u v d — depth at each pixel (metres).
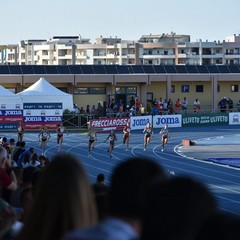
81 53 165.38
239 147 49.44
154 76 71.19
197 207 2.94
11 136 53.06
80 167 3.68
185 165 38.25
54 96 57.53
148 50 156.88
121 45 161.25
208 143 52.19
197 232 2.89
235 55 158.88
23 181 8.08
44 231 3.58
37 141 49.75
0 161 9.52
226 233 2.84
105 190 5.43
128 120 59.28
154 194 2.98
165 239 2.91
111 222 3.10
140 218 3.06
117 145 48.59
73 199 3.59
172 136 56.97
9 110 56.41
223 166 37.94
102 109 65.38
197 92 75.00
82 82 68.62
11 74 66.12
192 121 65.44
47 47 168.62
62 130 44.22
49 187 3.61
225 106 73.12
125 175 3.32
